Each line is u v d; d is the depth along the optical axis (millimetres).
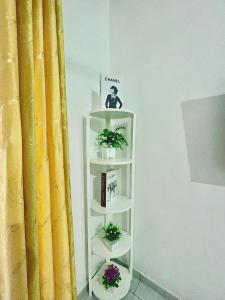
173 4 1030
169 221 1151
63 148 805
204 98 958
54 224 793
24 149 634
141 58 1186
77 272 1184
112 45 1331
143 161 1233
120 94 1175
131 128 1268
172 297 1181
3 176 599
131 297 1223
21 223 617
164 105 1107
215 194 966
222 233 962
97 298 1199
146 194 1242
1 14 552
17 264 615
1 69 566
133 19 1208
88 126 1072
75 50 1066
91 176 1255
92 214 1285
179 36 1020
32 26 643
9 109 576
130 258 1263
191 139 1020
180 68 1029
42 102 689
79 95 1112
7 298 632
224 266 972
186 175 1058
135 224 1322
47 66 720
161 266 1224
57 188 772
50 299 761
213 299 1022
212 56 918
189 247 1084
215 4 892
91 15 1171
